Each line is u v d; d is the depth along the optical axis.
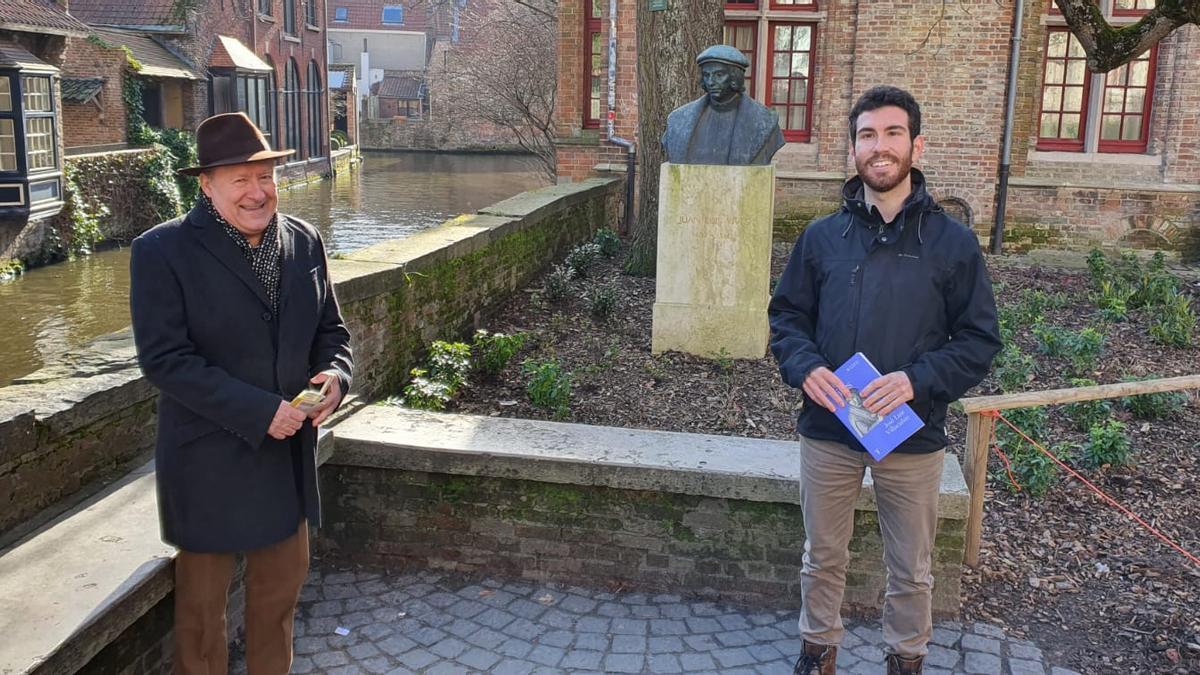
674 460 4.14
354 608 4.05
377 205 28.08
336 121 46.25
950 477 4.02
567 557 4.26
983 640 3.81
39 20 18.33
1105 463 5.41
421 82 60.00
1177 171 12.75
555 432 4.47
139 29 27.09
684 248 6.91
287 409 2.79
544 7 25.41
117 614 2.71
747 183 6.74
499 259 8.49
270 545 2.93
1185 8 8.19
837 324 2.97
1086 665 3.67
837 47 13.00
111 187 20.25
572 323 8.05
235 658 3.62
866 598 4.00
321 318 3.16
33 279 16.55
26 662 2.40
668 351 7.07
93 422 3.54
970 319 2.91
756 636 3.87
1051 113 13.18
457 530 4.32
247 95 30.05
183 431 2.79
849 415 2.84
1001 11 12.35
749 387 6.36
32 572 2.87
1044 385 6.92
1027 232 13.10
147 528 3.18
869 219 2.97
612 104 13.56
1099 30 8.78
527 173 40.22
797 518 4.04
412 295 6.61
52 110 17.70
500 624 3.93
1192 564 4.48
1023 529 4.80
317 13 37.72
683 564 4.17
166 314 2.71
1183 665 3.66
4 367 11.77
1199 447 5.87
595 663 3.65
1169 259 12.94
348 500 4.39
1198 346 7.95
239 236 2.85
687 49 9.09
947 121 12.73
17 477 3.18
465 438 4.35
